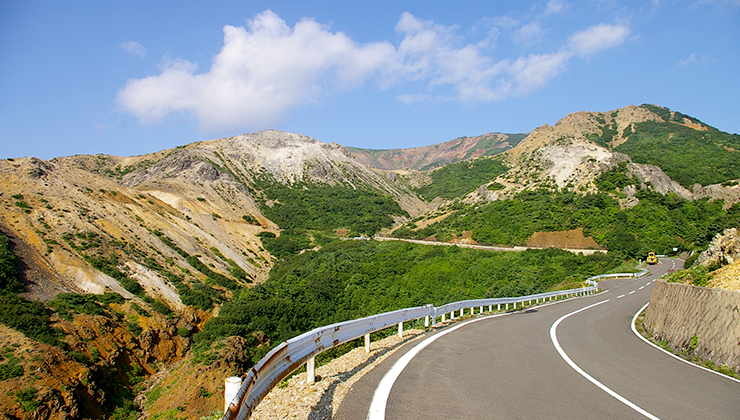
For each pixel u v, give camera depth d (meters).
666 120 181.50
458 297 38.62
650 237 60.97
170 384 28.03
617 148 157.25
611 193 73.50
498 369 8.51
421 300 40.66
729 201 69.31
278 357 5.89
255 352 31.38
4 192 43.00
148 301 36.47
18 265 33.19
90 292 35.09
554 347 11.51
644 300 28.03
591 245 60.53
